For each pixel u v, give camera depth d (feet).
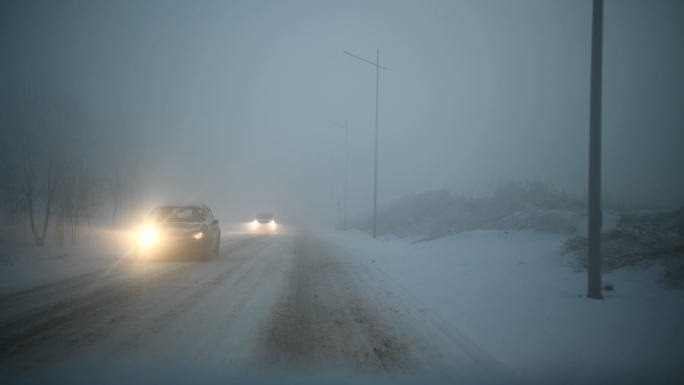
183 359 16.37
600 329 20.59
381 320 23.22
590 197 26.45
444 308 26.22
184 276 38.09
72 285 32.17
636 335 19.62
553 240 59.21
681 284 27.55
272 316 23.67
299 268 45.65
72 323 21.21
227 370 15.29
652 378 15.11
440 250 59.06
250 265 47.47
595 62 26.25
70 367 15.21
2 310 23.76
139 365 15.58
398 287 34.09
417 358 17.11
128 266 43.86
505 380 14.88
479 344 19.01
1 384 13.50
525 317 23.12
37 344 17.79
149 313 23.70
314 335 20.15
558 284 31.27
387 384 14.28
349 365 16.17
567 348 18.33
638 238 43.04
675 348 17.98
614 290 27.96
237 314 23.98
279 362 16.34
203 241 48.80
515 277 35.09
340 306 26.76
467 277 36.91
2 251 48.62
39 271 38.91
